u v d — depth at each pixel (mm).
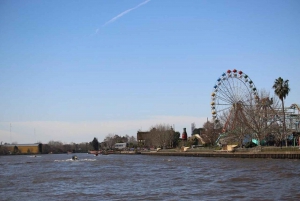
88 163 138125
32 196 53094
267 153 123562
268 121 143000
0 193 57125
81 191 56219
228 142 168875
